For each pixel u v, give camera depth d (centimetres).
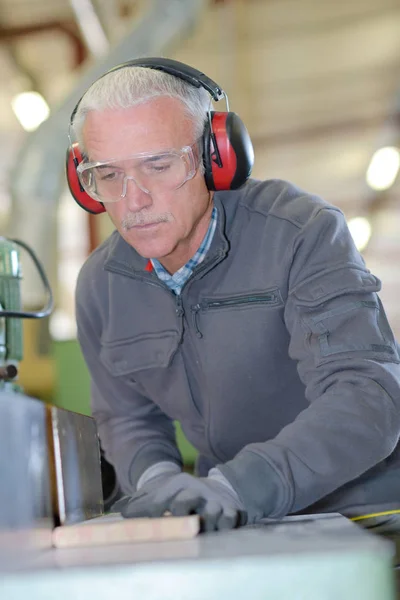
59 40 769
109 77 151
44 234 595
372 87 798
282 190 171
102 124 147
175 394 179
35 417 99
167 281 172
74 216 804
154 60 154
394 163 716
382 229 893
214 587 68
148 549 85
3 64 781
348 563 68
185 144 150
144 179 149
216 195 169
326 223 158
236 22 759
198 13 623
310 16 748
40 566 74
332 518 121
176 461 188
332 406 136
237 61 783
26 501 91
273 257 161
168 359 172
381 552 70
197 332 167
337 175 875
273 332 162
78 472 122
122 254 176
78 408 318
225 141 153
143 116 146
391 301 917
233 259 166
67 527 102
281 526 108
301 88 803
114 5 705
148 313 175
